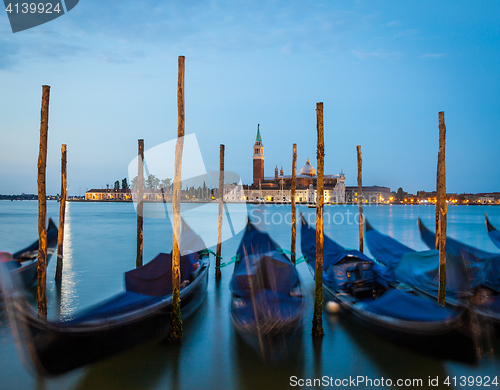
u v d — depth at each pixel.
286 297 8.94
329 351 8.12
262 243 14.06
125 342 7.96
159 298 9.09
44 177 8.98
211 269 16.66
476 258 11.55
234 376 7.11
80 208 101.44
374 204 158.62
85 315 7.70
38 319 6.76
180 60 8.63
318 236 8.98
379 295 10.76
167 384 6.84
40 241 8.86
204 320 10.05
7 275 7.01
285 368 7.43
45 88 9.09
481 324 7.82
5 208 98.62
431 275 10.86
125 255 20.86
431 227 42.19
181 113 8.66
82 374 7.14
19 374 7.14
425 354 7.61
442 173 10.60
